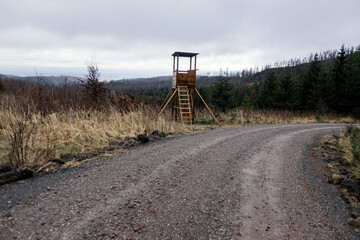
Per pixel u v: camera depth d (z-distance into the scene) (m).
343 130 10.59
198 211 3.42
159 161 5.67
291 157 6.57
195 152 6.64
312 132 11.44
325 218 3.40
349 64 29.48
